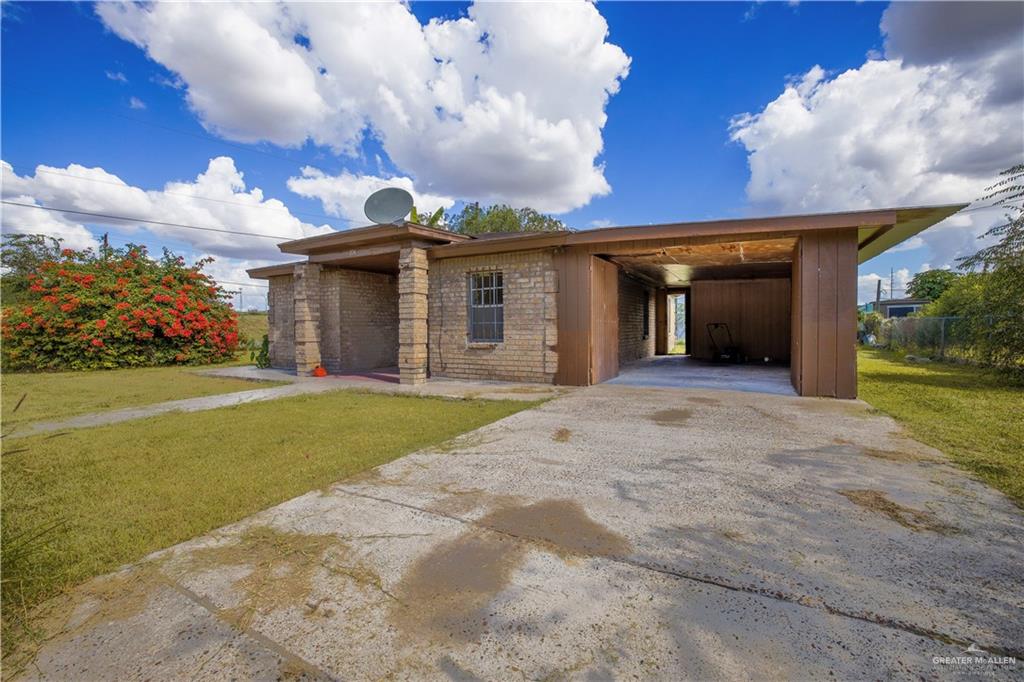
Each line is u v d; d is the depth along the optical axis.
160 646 1.83
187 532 2.87
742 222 7.21
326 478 3.83
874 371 11.53
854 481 3.47
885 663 1.62
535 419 5.87
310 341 11.25
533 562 2.39
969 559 2.33
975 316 9.84
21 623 1.98
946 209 6.37
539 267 8.98
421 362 9.45
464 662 1.69
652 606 1.99
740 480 3.53
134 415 6.79
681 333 27.97
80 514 3.16
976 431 5.00
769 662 1.63
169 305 16.12
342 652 1.76
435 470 3.94
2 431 5.74
